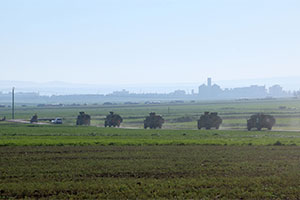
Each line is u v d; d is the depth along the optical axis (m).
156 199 51.53
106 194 54.25
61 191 56.06
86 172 68.62
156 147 104.12
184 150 97.81
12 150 98.06
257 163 77.81
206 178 63.78
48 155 88.94
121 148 101.88
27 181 61.88
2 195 53.91
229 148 102.12
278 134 156.12
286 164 76.81
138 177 65.31
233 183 60.19
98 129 192.38
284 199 52.72
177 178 64.00
